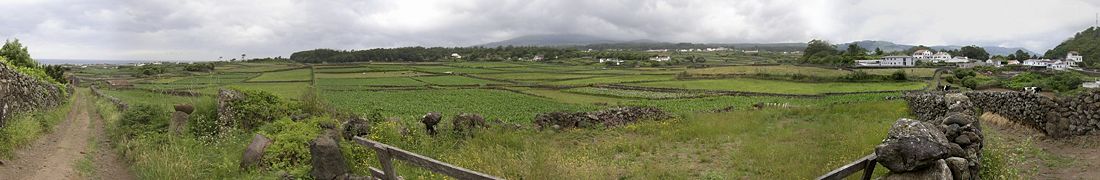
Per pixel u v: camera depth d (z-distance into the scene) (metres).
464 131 14.91
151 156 10.11
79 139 13.62
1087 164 10.24
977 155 8.59
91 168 10.40
